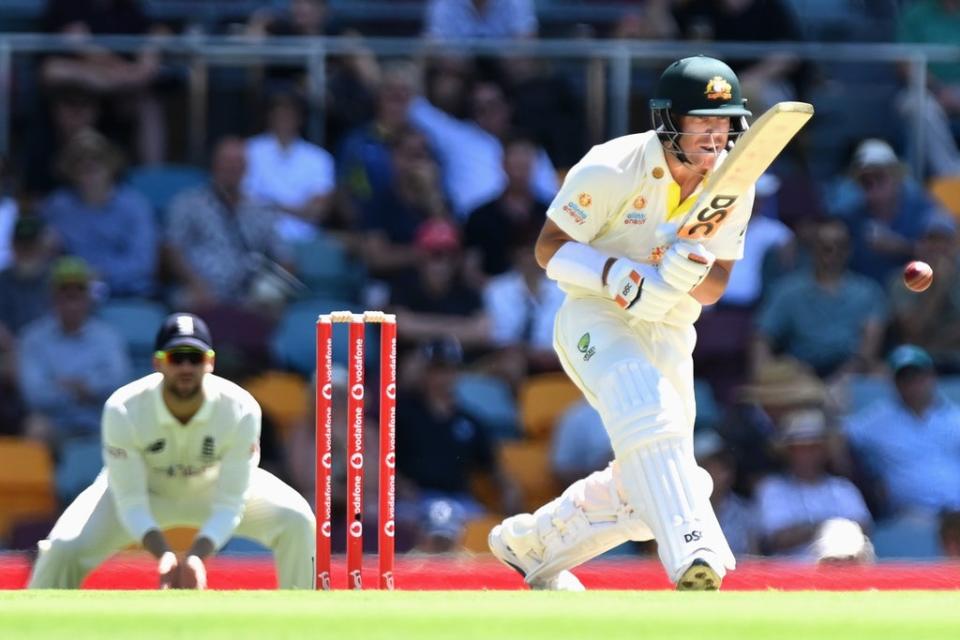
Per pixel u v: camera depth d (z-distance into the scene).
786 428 33.06
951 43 43.12
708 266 17.50
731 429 34.31
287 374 35.72
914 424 34.59
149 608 13.52
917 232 38.94
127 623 12.48
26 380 34.53
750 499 33.88
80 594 15.10
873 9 47.19
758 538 32.06
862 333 36.97
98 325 35.00
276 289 37.09
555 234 18.72
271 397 34.94
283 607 13.62
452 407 33.84
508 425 35.50
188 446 21.20
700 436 32.50
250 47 39.31
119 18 40.00
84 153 36.94
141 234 37.31
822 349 36.69
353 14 43.09
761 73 40.66
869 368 36.84
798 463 32.31
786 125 16.50
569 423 34.00
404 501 32.59
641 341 18.66
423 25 43.41
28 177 38.75
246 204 37.47
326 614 13.08
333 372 29.67
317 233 38.25
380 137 38.69
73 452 33.91
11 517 33.69
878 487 34.38
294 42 39.41
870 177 38.75
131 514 20.98
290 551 22.12
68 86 38.72
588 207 18.33
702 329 36.94
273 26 39.88
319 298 37.25
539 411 35.66
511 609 13.55
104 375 34.78
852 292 37.03
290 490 22.34
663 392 17.72
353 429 18.39
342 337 35.38
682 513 17.36
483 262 37.91
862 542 24.42
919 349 36.56
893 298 38.09
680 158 18.19
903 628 12.36
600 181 18.20
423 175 38.19
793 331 36.69
